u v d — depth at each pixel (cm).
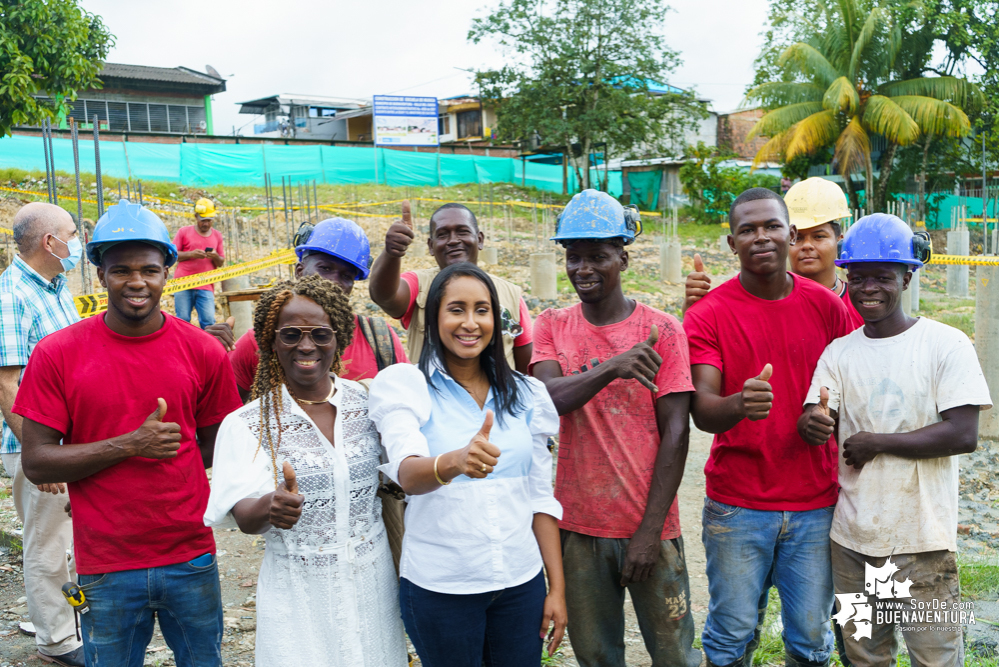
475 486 273
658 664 332
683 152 3316
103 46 1362
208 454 322
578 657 336
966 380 299
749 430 328
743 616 337
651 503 312
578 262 322
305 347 269
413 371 282
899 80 2839
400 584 283
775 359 333
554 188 3747
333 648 268
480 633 275
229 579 495
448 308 279
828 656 349
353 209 2531
